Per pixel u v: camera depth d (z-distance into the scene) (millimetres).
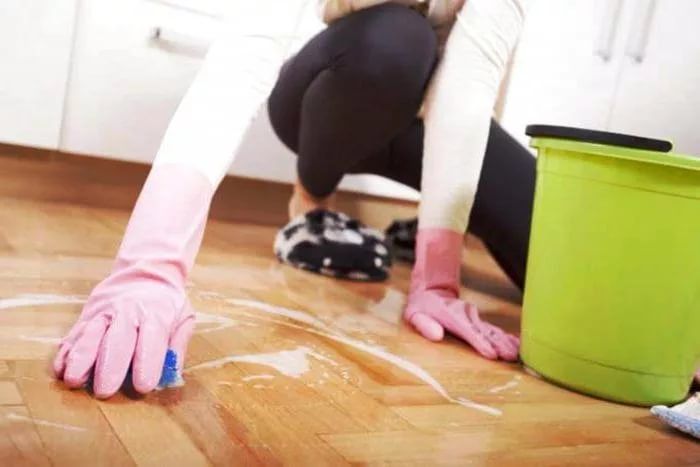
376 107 1077
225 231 1467
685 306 709
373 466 498
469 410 647
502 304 1250
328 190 1299
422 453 534
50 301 748
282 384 632
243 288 979
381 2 1046
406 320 946
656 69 1756
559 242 750
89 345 545
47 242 1042
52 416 485
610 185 695
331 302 994
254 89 688
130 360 548
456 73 920
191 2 1386
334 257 1182
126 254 614
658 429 679
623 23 1758
